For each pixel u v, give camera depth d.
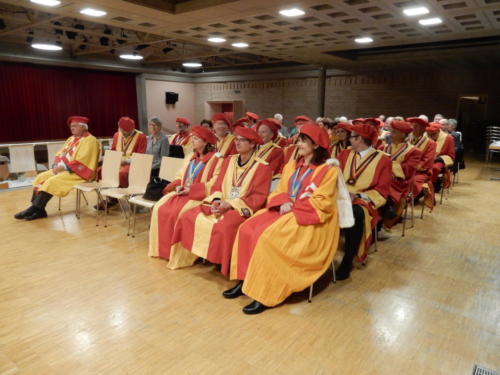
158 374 1.94
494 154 10.48
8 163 7.64
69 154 4.71
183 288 2.87
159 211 3.34
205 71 14.20
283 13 5.05
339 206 2.70
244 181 3.02
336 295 2.76
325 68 10.88
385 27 5.87
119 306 2.61
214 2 4.69
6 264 3.28
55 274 3.09
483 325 2.38
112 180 4.54
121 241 3.85
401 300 2.69
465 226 4.33
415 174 4.46
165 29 6.07
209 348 2.15
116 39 8.75
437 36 6.62
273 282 2.51
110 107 12.23
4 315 2.48
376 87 11.37
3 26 7.32
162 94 13.42
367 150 3.28
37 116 10.57
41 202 4.56
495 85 9.98
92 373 1.95
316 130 2.62
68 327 2.35
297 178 2.76
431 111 10.77
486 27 5.85
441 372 1.96
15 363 2.02
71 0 4.43
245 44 7.50
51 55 9.94
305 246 2.53
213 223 2.88
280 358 2.07
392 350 2.14
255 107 13.48
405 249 3.63
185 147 6.07
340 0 4.46
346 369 1.98
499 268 3.21
